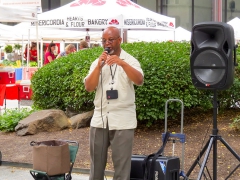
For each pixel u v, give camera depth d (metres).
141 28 12.74
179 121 9.29
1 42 26.89
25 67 18.31
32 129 9.41
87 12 12.20
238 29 20.16
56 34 20.53
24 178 7.49
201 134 8.55
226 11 28.70
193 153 7.75
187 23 27.47
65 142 6.14
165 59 8.78
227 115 9.49
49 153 5.86
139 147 8.24
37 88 10.48
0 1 12.90
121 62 5.31
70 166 6.10
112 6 12.33
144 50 9.19
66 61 10.34
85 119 9.45
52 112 9.59
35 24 13.12
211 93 9.26
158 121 9.23
